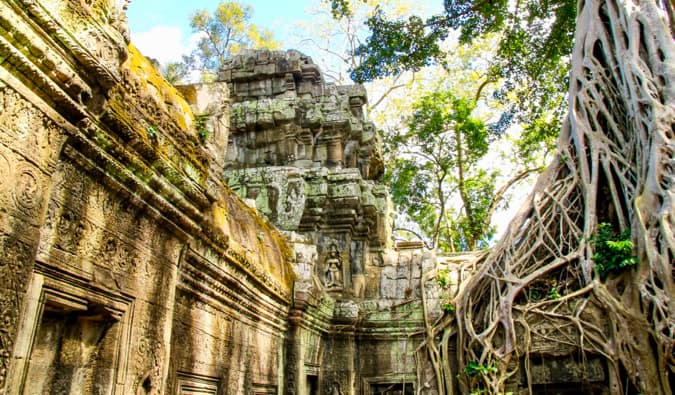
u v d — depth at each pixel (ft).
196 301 17.83
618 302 28.53
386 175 70.03
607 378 28.32
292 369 26.07
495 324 30.37
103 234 11.60
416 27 43.62
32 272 9.00
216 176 16.58
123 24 10.85
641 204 29.48
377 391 31.81
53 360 11.44
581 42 37.19
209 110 17.13
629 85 32.27
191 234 15.14
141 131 12.34
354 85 41.55
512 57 49.24
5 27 8.34
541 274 31.30
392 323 32.45
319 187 34.14
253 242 22.95
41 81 9.02
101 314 11.84
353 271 34.06
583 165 33.47
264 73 38.55
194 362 17.38
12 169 8.54
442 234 76.02
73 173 10.74
